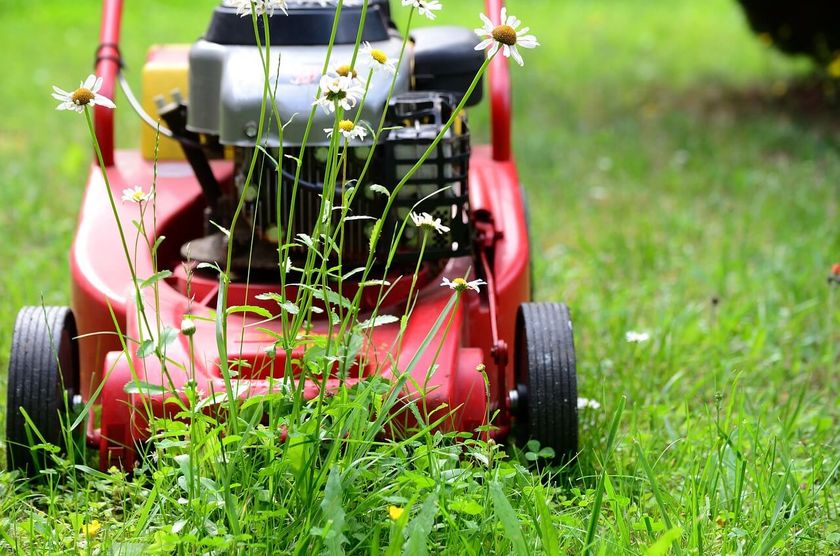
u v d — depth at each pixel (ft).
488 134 31.14
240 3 8.84
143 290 11.98
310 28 12.41
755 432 11.39
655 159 28.58
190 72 12.68
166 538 8.43
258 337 11.30
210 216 13.35
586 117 33.55
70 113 33.27
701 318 18.01
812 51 33.55
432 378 10.75
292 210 9.04
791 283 18.47
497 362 11.68
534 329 11.76
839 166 26.78
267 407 10.15
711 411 13.66
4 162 27.09
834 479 11.89
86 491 10.10
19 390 11.06
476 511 8.86
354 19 12.66
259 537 8.79
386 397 10.13
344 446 9.82
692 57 43.91
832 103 34.17
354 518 8.98
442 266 13.00
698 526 9.13
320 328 11.69
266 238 11.87
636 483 11.20
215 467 9.23
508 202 14.38
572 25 53.67
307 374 9.57
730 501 10.52
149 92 15.89
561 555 8.68
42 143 29.40
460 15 53.31
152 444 10.62
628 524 9.95
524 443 12.07
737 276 19.54
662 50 45.88
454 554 8.84
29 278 18.31
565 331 11.75
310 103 11.47
